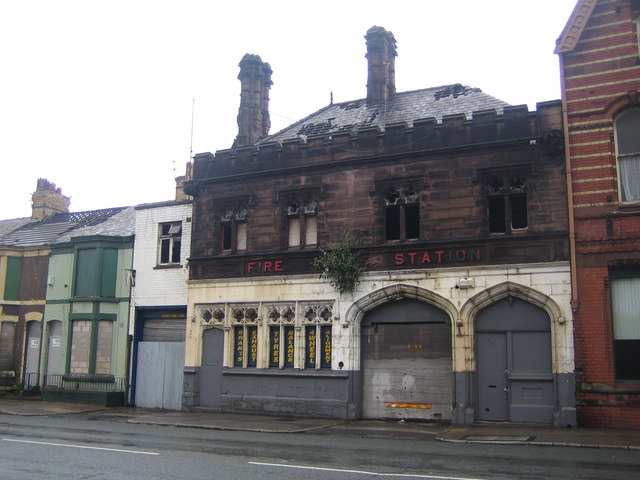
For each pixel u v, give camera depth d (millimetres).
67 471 10562
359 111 25047
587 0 17828
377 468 10641
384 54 25469
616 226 16812
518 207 18578
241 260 21984
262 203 22000
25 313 27750
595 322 16672
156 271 24812
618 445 13203
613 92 17312
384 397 19578
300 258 20984
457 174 19047
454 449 13062
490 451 12773
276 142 22062
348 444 13883
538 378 17391
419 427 17547
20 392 27016
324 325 20453
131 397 24359
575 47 17906
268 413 20719
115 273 25906
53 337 27047
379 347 19875
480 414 17938
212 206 22922
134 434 15656
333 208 20703
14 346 27781
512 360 17766
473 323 18266
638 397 16078
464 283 18297
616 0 17641
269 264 21469
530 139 18109
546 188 17859
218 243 22781
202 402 21984
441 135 19469
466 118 19281
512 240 17969
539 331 17625
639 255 16438
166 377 23844
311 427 17312
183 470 10578
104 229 28422
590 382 16531
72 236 27719
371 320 20000
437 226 19078
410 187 19891
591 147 17359
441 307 18750
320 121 25578
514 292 17844
